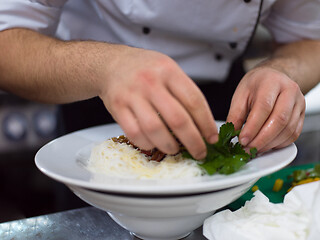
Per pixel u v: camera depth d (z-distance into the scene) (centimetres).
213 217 64
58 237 68
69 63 74
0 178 217
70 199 142
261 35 157
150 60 56
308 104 237
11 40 90
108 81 60
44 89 87
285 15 130
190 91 54
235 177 52
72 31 121
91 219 75
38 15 96
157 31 116
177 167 60
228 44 122
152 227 60
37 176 225
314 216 59
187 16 108
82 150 74
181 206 53
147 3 106
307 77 107
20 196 222
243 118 75
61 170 58
